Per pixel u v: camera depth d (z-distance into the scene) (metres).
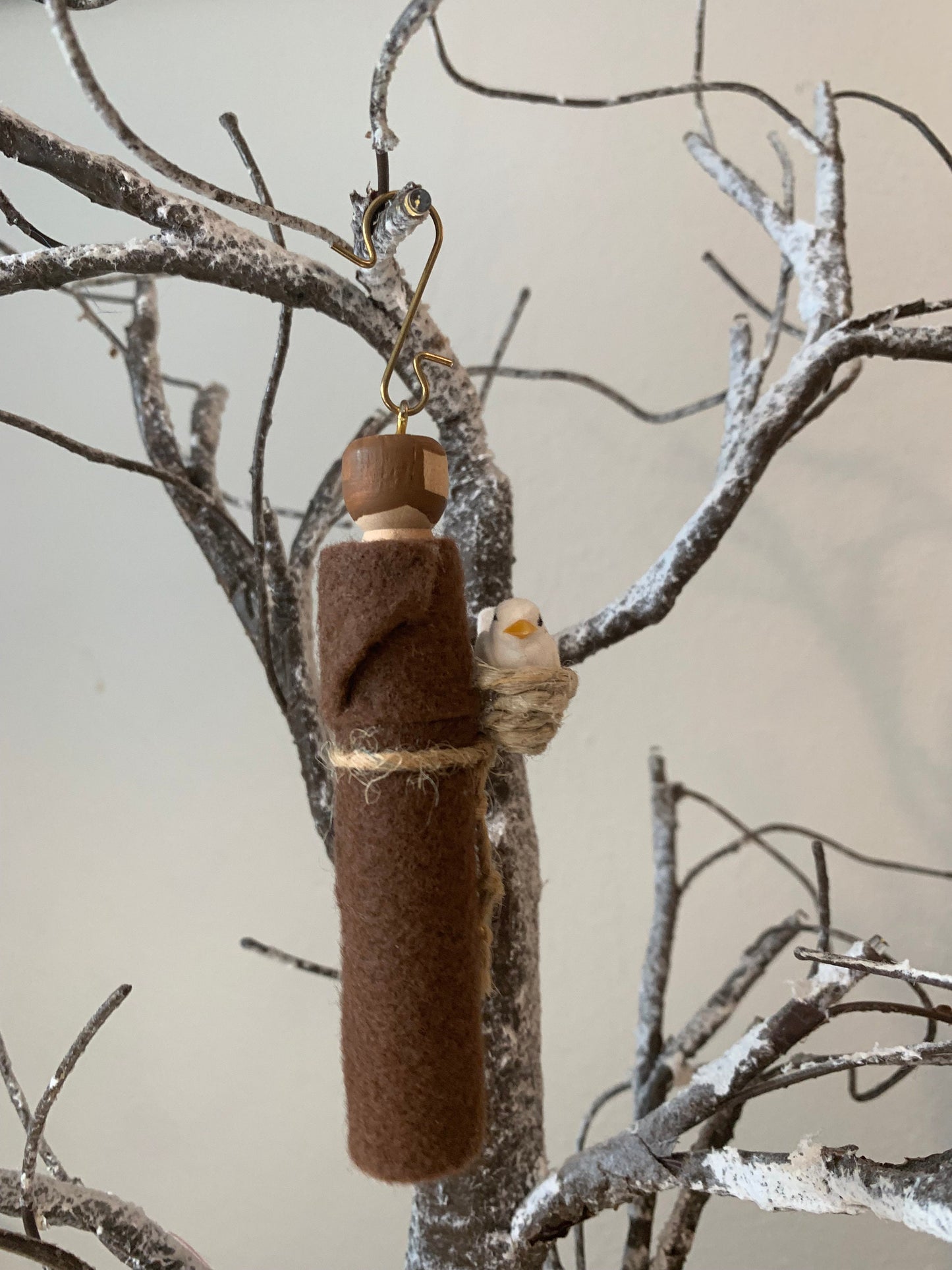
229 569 0.35
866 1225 0.52
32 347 0.54
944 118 0.50
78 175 0.28
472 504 0.32
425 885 0.26
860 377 0.53
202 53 0.50
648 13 0.51
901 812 0.54
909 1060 0.27
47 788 0.55
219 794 0.55
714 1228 0.53
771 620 0.55
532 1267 0.31
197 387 0.42
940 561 0.54
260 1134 0.54
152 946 0.55
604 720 0.56
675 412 0.42
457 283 0.53
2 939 0.55
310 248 0.51
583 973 0.56
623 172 0.52
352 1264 0.53
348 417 0.54
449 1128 0.26
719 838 0.55
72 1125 0.54
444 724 0.26
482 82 0.51
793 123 0.35
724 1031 0.55
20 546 0.54
